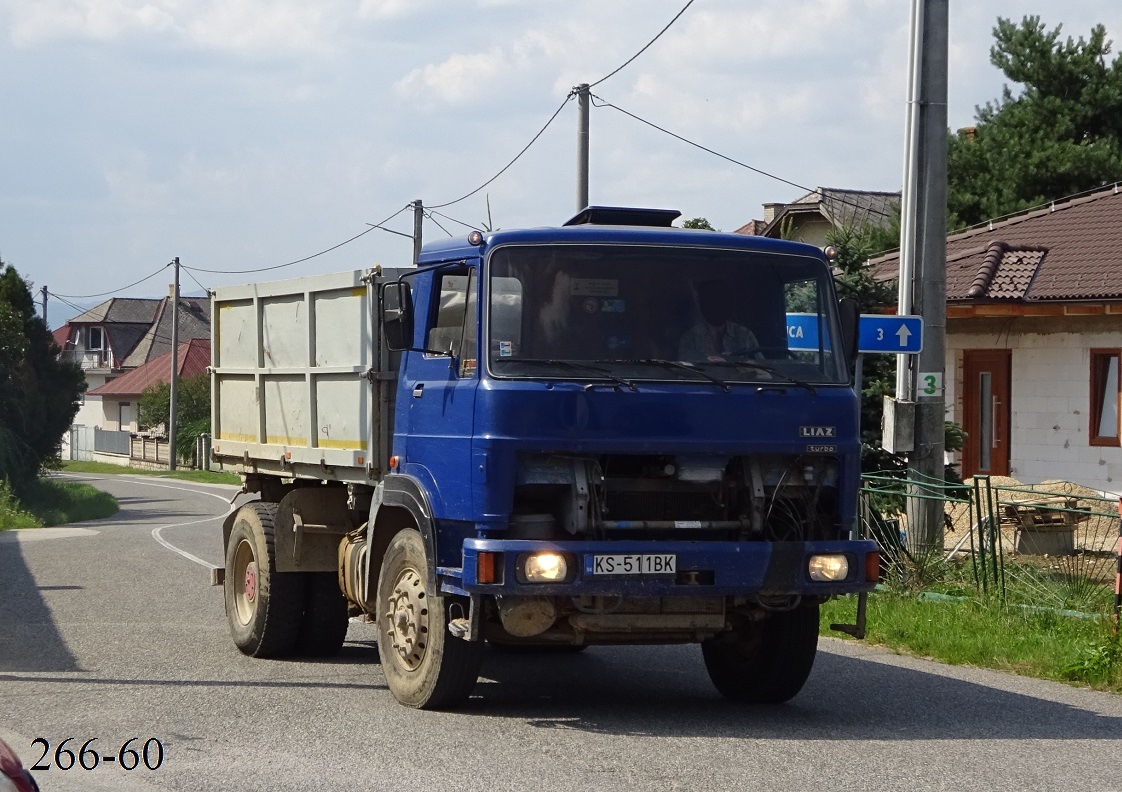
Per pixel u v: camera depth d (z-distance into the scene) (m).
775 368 8.27
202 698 8.98
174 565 18.62
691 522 8.08
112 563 18.94
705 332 8.21
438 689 8.43
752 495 8.11
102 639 11.73
